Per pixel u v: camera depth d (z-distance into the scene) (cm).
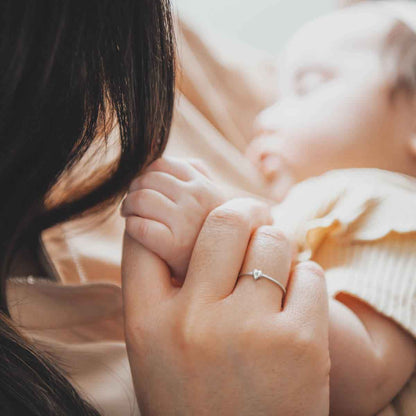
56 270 66
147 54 44
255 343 44
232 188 88
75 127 44
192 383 45
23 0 36
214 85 106
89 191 55
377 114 85
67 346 60
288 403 44
